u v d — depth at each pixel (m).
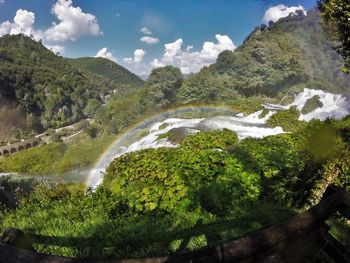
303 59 100.56
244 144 8.76
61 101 179.50
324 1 9.60
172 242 4.41
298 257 1.61
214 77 101.38
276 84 99.62
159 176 6.39
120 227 5.16
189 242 4.40
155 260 1.31
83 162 40.75
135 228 5.04
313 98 47.22
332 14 9.13
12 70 174.75
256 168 6.95
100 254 4.29
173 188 5.99
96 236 4.87
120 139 40.47
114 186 6.70
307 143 8.30
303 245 1.67
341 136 8.65
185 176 6.32
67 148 50.78
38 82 187.38
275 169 6.97
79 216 5.98
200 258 1.31
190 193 5.87
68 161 41.19
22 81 176.12
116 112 95.88
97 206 6.27
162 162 6.89
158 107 95.00
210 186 6.02
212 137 11.23
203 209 5.74
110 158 31.70
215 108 51.84
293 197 7.02
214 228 4.82
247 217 5.25
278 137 9.70
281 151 7.84
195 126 26.56
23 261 1.28
